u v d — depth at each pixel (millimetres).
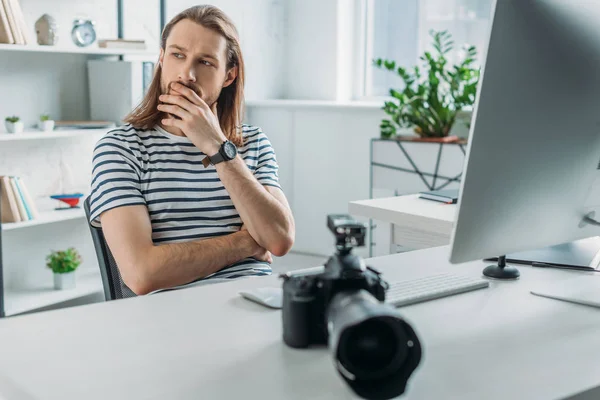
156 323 1211
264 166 2045
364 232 1036
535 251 1666
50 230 3492
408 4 4641
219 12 1951
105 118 3535
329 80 4805
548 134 1249
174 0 4145
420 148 3723
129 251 1690
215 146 1838
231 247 1783
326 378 987
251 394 935
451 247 1225
